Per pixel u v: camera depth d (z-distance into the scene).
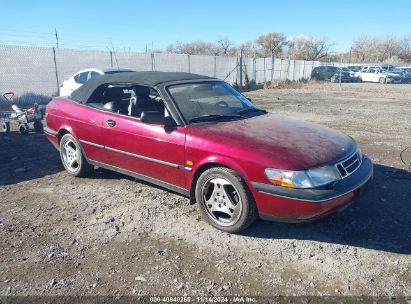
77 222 3.99
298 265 3.17
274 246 3.47
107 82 5.05
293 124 4.28
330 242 3.52
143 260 3.27
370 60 61.56
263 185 3.35
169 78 4.66
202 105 4.38
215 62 24.38
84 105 5.16
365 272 3.06
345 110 13.46
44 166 6.04
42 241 3.61
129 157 4.55
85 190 4.92
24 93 15.55
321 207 3.23
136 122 4.39
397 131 8.97
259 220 3.98
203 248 3.46
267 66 30.27
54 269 3.15
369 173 3.83
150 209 4.28
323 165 3.37
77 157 5.32
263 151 3.44
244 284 2.93
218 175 3.65
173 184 4.16
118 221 4.00
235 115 4.39
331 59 59.66
